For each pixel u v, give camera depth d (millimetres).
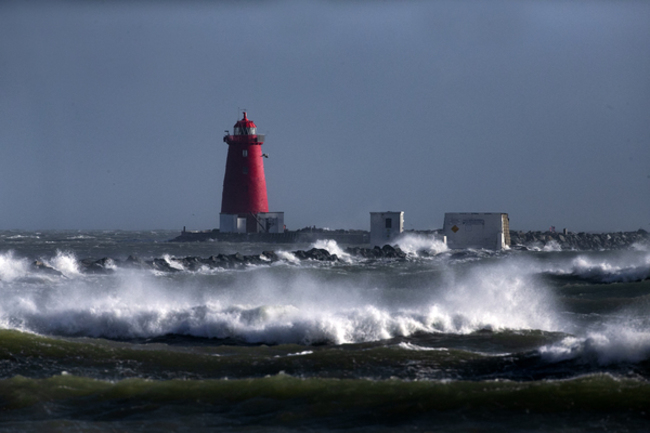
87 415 38969
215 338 64625
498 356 51062
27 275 115438
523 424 35281
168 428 36688
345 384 42188
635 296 91312
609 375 41406
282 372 44375
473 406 37969
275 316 67188
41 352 54219
